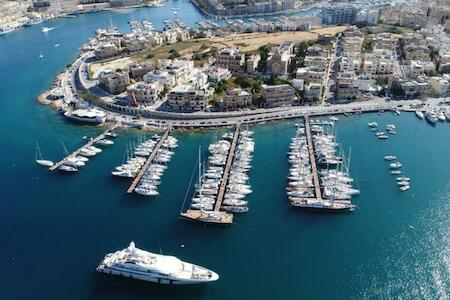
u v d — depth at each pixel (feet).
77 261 506.07
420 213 588.91
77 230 557.74
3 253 520.42
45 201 618.85
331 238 544.21
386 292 466.29
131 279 481.05
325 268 497.87
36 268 497.05
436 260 508.53
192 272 475.31
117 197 625.82
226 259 509.76
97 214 588.91
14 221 577.02
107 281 479.00
